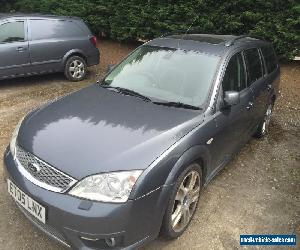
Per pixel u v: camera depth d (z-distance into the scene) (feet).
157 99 13.12
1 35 25.46
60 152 10.37
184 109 12.64
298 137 21.04
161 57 14.83
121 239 9.84
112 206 9.47
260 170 17.03
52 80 29.71
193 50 14.75
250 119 16.56
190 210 12.60
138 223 9.93
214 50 14.67
